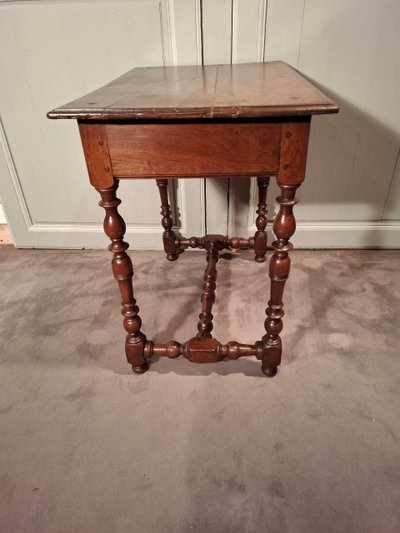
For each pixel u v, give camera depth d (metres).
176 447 0.84
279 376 1.00
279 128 0.66
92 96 0.78
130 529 0.70
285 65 1.15
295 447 0.83
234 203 1.50
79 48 1.26
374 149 1.38
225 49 1.24
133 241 1.64
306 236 1.57
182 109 0.63
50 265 1.58
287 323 1.19
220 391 0.97
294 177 0.71
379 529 0.69
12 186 1.54
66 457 0.83
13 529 0.71
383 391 0.95
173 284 1.41
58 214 1.61
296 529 0.69
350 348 1.09
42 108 1.38
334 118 1.33
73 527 0.71
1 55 1.28
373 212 1.51
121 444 0.85
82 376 1.03
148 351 1.00
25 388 1.00
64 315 1.27
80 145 1.44
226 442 0.84
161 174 0.73
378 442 0.83
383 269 1.45
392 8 1.15
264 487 0.76
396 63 1.23
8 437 0.87
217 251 1.43
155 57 1.26
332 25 1.18
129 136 0.69
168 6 1.18
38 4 1.19
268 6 1.17
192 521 0.71
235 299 1.30
